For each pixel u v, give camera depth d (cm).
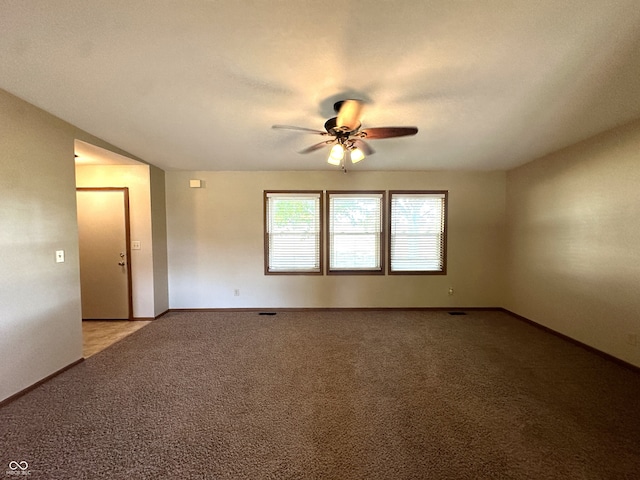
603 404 222
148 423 201
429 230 480
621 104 235
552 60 176
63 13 138
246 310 481
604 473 159
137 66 183
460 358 305
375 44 162
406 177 475
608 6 135
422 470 161
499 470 161
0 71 190
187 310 479
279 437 187
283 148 354
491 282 480
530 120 268
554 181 371
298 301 482
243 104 234
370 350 326
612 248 295
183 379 262
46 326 257
